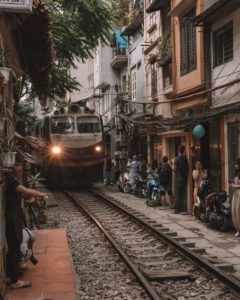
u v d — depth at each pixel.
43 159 24.72
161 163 18.84
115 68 35.28
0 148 6.11
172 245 10.55
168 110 20.75
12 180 6.76
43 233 11.04
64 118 24.50
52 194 23.66
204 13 14.31
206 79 15.57
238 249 10.27
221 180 14.30
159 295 7.07
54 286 6.83
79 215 16.12
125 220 14.75
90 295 7.27
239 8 13.21
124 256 9.36
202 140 16.17
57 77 17.73
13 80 8.47
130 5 27.95
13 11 5.91
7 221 6.68
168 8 20.91
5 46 7.00
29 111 28.73
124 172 25.30
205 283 7.77
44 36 7.53
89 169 24.58
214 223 12.77
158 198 17.64
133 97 28.55
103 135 24.91
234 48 13.61
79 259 9.73
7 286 6.78
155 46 23.09
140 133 25.25
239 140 13.06
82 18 14.10
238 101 13.07
